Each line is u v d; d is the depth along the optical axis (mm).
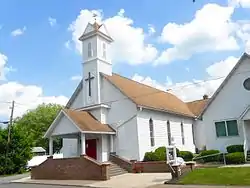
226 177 16484
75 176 22953
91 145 27984
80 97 31484
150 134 28250
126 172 25188
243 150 24562
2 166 33625
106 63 30734
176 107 35000
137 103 26656
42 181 23203
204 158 25969
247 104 25781
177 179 17656
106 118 28516
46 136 26844
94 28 30234
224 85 27203
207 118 27797
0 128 36750
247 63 26172
